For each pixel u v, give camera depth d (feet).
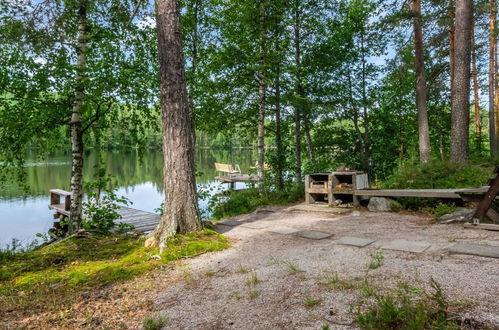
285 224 23.85
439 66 51.67
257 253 16.05
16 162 25.31
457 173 30.60
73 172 26.03
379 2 38.86
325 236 18.89
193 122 38.65
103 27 27.94
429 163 33.27
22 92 23.27
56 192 38.99
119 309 10.69
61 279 13.55
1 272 14.47
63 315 10.36
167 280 13.12
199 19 40.57
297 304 9.62
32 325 9.71
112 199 26.08
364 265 12.60
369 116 51.39
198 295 11.35
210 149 251.80
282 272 12.75
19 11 22.98
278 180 38.24
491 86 57.82
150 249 17.04
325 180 33.37
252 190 38.63
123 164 136.26
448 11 42.22
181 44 19.07
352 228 20.90
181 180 18.74
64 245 19.33
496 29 49.42
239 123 39.93
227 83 35.96
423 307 7.73
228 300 10.62
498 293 8.83
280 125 42.91
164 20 18.65
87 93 25.02
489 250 13.24
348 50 48.75
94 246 18.98
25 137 23.50
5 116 22.36
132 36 27.86
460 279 10.12
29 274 14.43
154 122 28.43
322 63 43.88
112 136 30.40
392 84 44.21
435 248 14.40
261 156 35.68
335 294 9.95
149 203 51.57
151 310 10.46
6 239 30.55
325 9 42.63
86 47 26.27
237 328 8.69
